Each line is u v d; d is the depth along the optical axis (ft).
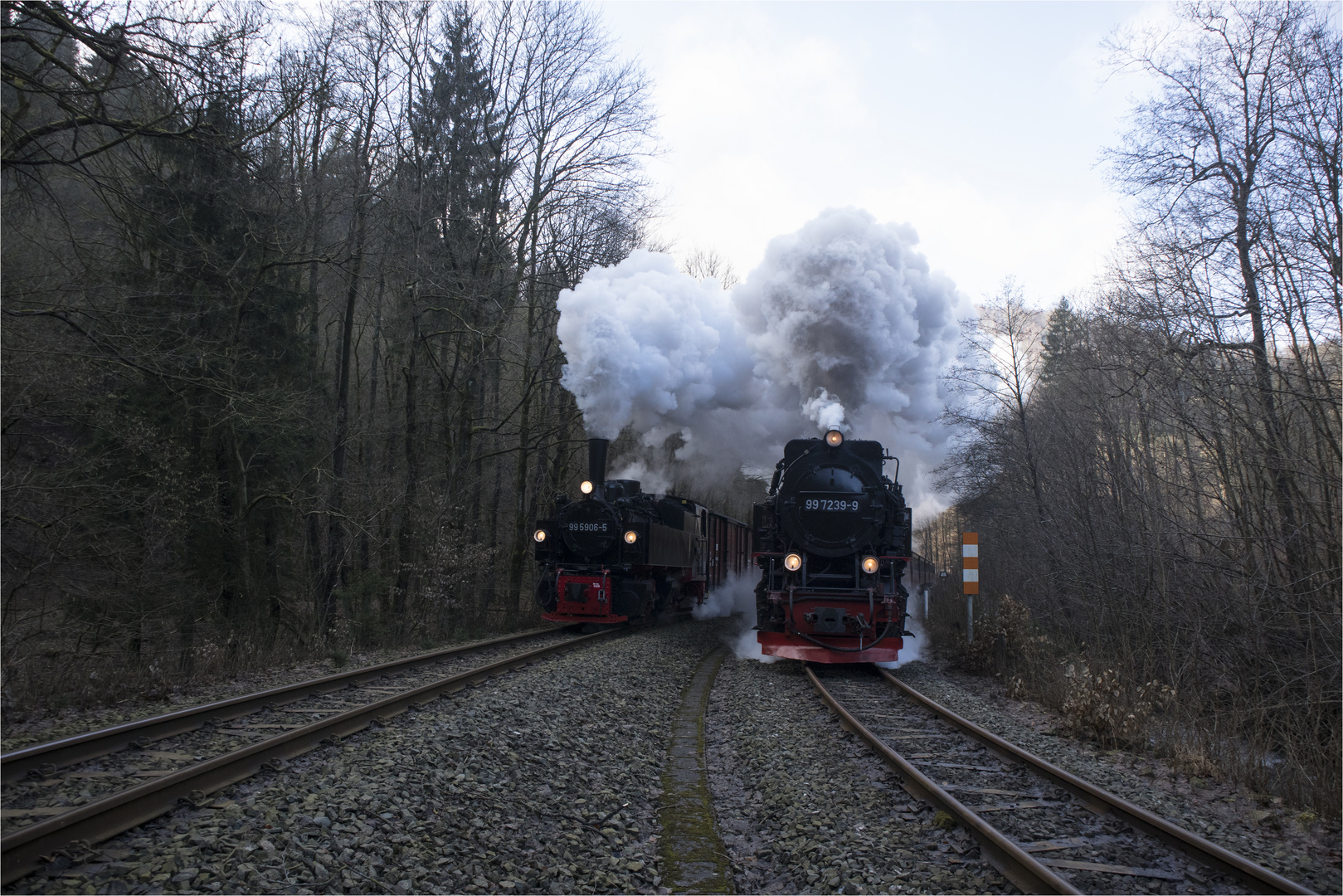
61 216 36.29
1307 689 29.17
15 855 13.17
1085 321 58.95
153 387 49.57
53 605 46.42
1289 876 16.76
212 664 36.63
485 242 65.26
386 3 59.47
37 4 30.01
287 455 59.16
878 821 18.53
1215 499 38.17
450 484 62.75
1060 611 53.06
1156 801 20.99
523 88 65.92
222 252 52.06
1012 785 21.47
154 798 16.26
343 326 72.13
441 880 14.80
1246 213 39.93
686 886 16.15
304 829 15.66
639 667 39.19
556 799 19.79
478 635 57.98
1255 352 36.70
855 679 40.55
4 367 37.24
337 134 59.11
